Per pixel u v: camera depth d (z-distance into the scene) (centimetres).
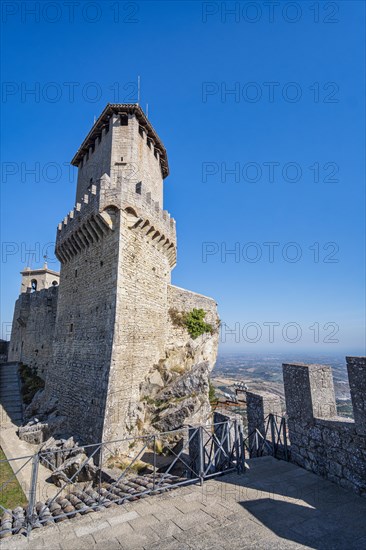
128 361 1603
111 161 1962
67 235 2102
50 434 1694
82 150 2359
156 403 1634
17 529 568
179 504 620
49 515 643
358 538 495
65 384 1883
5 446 1652
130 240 1766
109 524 555
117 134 2022
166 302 2197
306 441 790
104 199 1723
